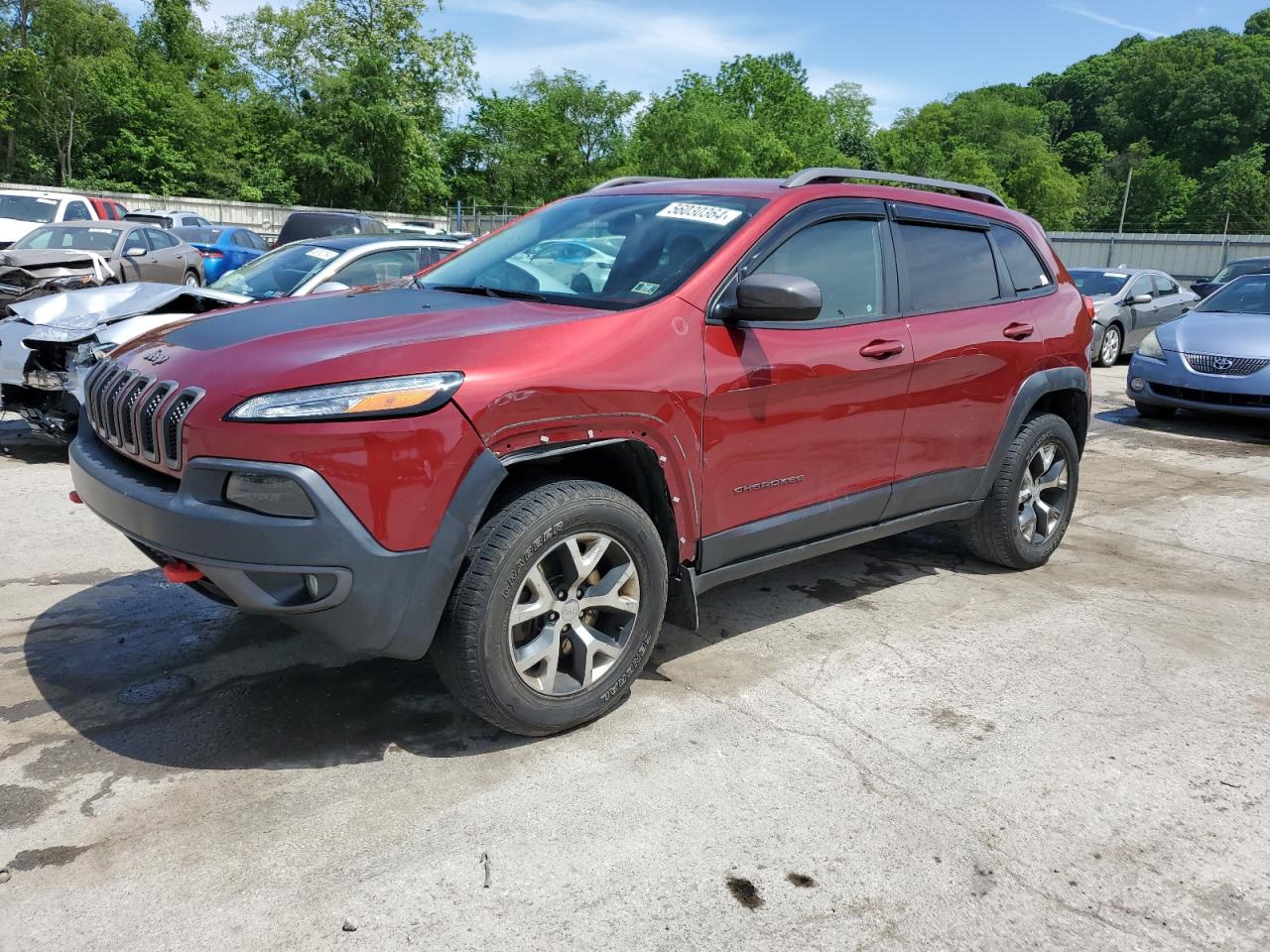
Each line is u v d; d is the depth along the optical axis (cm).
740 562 340
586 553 289
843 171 384
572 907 221
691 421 304
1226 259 3128
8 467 619
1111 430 916
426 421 251
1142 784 284
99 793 260
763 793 271
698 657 364
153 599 399
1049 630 405
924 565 489
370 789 266
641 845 246
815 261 354
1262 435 897
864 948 212
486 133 5722
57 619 377
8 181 3669
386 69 4294
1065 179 8044
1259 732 320
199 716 304
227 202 3416
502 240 396
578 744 295
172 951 203
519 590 272
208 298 659
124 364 302
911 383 381
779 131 6378
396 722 304
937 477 409
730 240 329
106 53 3850
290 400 244
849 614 416
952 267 417
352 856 237
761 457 331
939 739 307
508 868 234
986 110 9931
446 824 251
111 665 337
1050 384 454
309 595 252
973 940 217
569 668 300
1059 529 486
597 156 6019
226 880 226
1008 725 318
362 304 321
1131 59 13100
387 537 250
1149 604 442
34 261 1138
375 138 4253
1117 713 330
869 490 379
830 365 345
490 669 270
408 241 742
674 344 302
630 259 337
